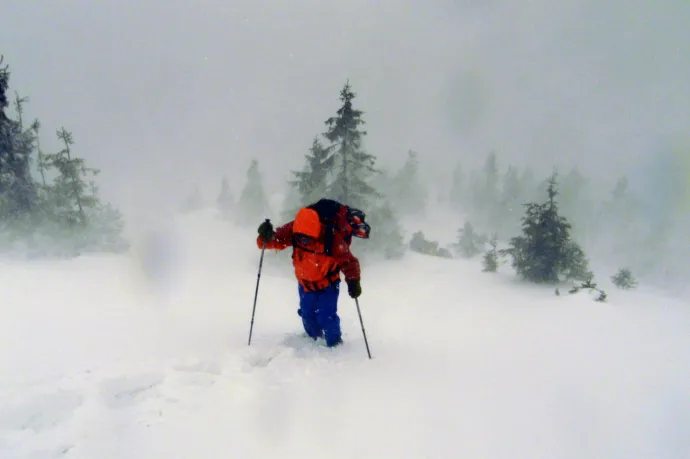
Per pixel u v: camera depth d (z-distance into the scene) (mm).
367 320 7211
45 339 4695
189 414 2889
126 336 4984
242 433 2668
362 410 3105
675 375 4285
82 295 7992
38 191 22766
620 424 3111
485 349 5145
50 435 2500
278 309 7797
